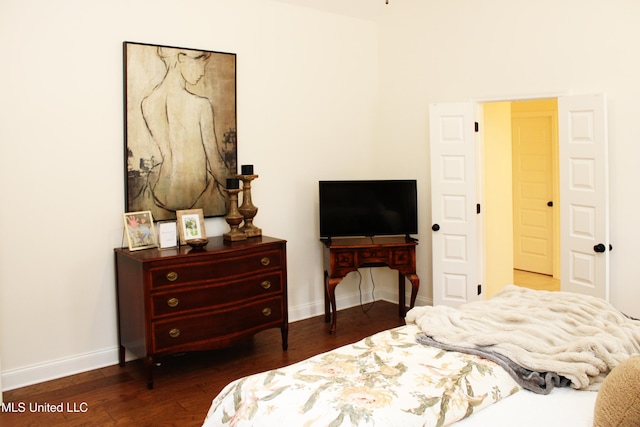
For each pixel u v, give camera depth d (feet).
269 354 13.39
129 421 10.00
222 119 14.10
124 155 12.59
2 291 11.23
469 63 15.47
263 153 15.17
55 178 11.75
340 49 16.85
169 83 13.11
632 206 12.73
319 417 5.31
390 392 5.76
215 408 6.48
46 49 11.46
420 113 16.72
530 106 21.71
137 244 12.34
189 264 11.78
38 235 11.60
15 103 11.17
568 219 13.55
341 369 6.45
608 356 6.33
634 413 4.65
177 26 13.30
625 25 12.57
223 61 14.02
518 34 14.43
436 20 16.12
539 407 5.98
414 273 15.51
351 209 15.58
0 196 11.10
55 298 11.90
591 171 12.96
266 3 14.97
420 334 7.66
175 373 12.21
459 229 15.64
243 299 12.71
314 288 16.69
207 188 13.92
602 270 12.85
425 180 16.72
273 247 13.29
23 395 11.08
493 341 6.93
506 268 17.97
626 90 12.64
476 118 15.47
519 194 22.63
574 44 13.43
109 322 12.69
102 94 12.26
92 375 12.11
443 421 5.53
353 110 17.31
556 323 7.29
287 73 15.56
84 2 11.89
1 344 11.26
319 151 16.51
